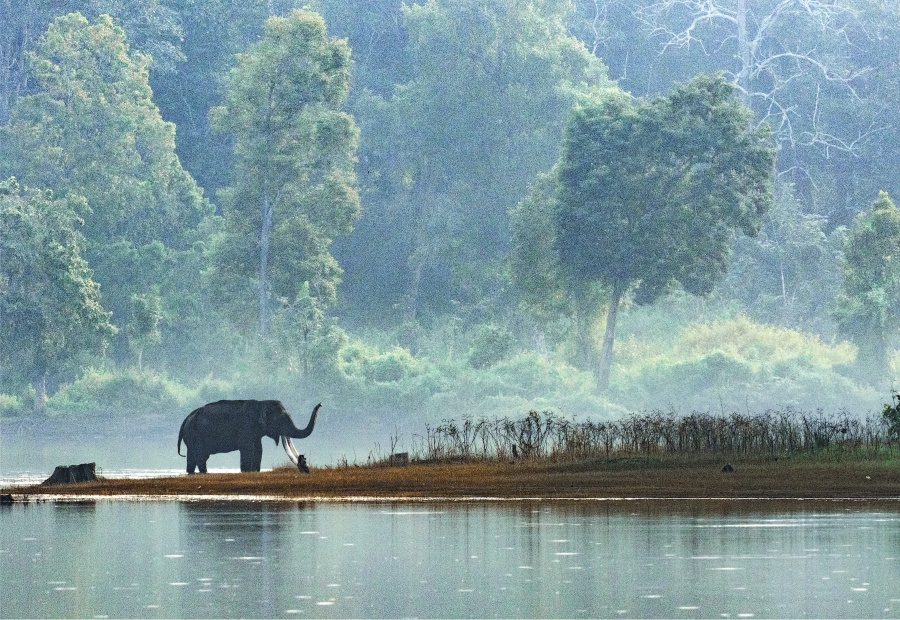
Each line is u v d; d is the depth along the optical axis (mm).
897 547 18344
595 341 79812
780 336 80750
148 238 90812
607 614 13375
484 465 33406
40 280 76875
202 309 88312
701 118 74750
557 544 18766
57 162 90500
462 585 15234
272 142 84500
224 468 41188
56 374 83375
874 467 30438
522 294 82188
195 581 15570
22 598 14445
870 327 72125
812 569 16328
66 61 91938
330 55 84688
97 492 28953
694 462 31984
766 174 74438
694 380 71562
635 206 74188
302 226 84125
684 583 15289
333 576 15938
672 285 75062
